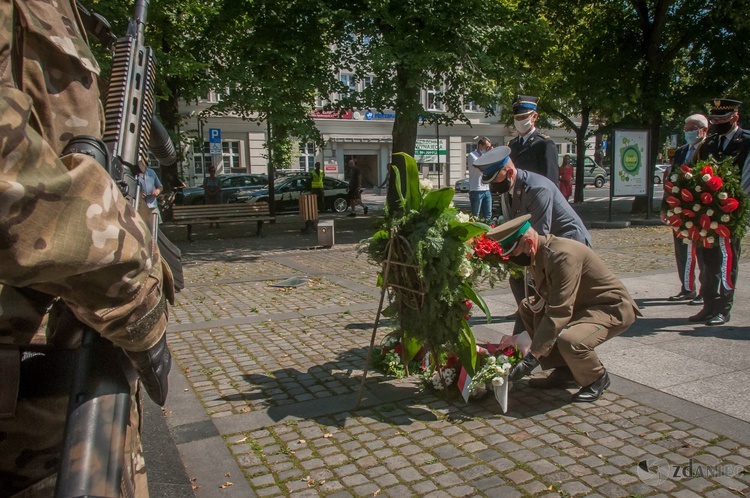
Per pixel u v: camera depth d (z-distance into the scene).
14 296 1.14
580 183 23.86
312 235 13.84
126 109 1.36
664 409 3.74
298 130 12.36
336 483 2.97
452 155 38.69
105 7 9.92
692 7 16.22
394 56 11.77
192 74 13.34
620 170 14.18
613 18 17.19
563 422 3.61
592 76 16.92
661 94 16.34
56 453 1.22
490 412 3.79
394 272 3.74
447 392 4.02
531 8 15.93
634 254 9.82
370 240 3.81
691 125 6.22
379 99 12.62
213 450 3.33
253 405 3.95
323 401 4.00
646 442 3.32
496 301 6.72
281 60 12.79
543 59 17.33
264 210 13.74
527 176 4.54
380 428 3.59
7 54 1.02
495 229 3.77
